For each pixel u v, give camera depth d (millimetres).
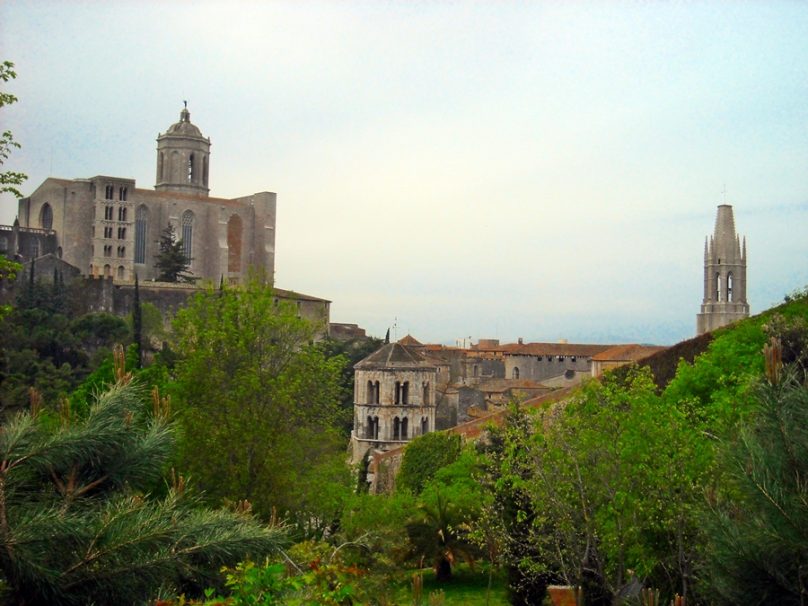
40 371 103625
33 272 188625
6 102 26562
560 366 193875
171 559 12609
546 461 34656
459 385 160250
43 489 13086
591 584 35688
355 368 115250
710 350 52250
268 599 13758
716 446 17328
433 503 55406
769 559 14773
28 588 11773
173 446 14656
